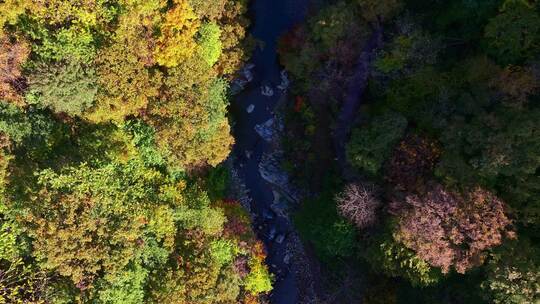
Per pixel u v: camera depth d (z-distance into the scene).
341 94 30.66
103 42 27.92
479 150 25.47
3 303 26.14
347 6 28.89
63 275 26.69
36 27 27.36
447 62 27.89
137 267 28.02
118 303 27.34
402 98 28.17
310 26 30.58
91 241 26.75
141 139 30.50
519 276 23.75
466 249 25.45
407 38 27.11
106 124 29.94
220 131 30.62
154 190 30.20
